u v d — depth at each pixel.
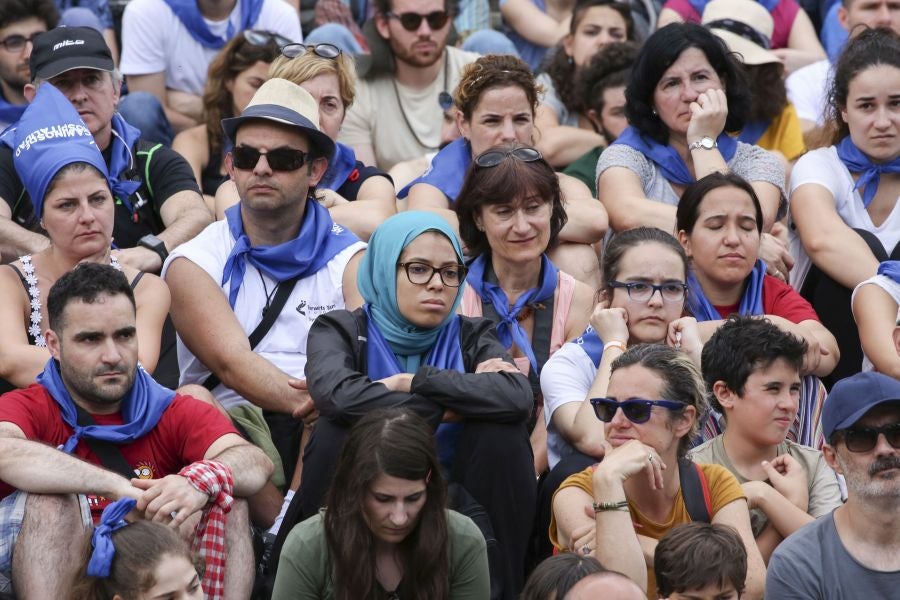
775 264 23.67
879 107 24.78
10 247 23.03
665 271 20.70
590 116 29.02
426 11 29.50
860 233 24.58
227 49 27.59
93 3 32.41
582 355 20.81
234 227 22.41
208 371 22.30
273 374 21.22
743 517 18.00
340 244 22.53
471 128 25.34
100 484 17.72
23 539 17.56
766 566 18.75
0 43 27.25
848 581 16.92
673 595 16.25
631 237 21.00
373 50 30.02
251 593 18.78
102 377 18.52
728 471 18.52
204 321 21.61
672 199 25.36
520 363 21.53
